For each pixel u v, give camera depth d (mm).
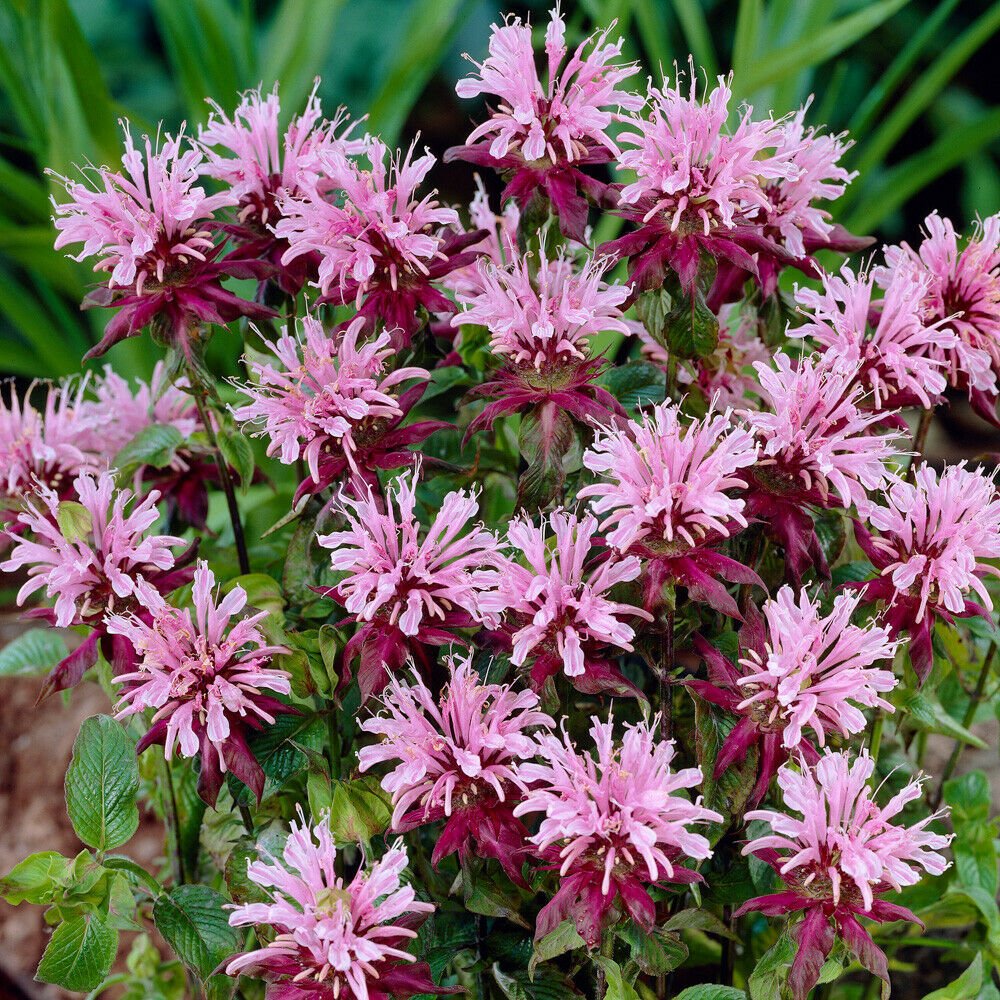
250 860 831
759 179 854
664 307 828
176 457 917
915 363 821
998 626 886
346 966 741
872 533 842
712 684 792
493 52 816
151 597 800
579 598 793
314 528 842
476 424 816
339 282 832
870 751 868
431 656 822
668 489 768
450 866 866
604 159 824
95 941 820
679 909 844
